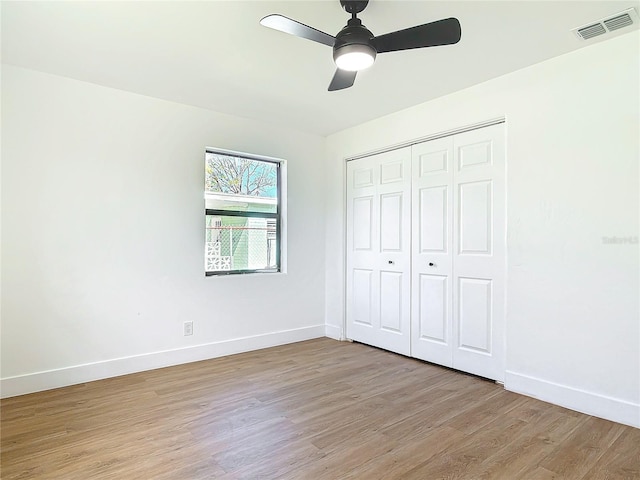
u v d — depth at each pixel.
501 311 2.92
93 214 3.02
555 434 2.16
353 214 4.21
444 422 2.31
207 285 3.59
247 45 2.40
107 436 2.13
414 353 3.57
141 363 3.22
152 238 3.29
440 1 1.94
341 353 3.77
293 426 2.26
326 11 2.03
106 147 3.07
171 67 2.72
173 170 3.40
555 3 1.96
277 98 3.30
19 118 2.72
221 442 2.07
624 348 2.27
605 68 2.35
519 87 2.75
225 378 3.06
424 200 3.48
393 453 1.97
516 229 2.77
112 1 1.94
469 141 3.13
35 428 2.23
